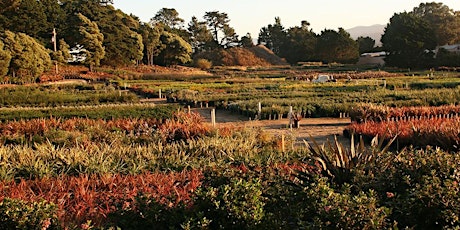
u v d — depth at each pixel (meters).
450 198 5.08
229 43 129.38
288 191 5.95
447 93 27.70
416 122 15.50
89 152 10.48
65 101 31.50
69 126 16.06
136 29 91.69
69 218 5.93
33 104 29.95
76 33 68.56
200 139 12.21
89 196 6.73
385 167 6.67
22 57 50.91
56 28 74.19
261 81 54.75
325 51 103.25
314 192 5.25
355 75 58.59
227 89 40.66
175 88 42.53
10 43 50.50
